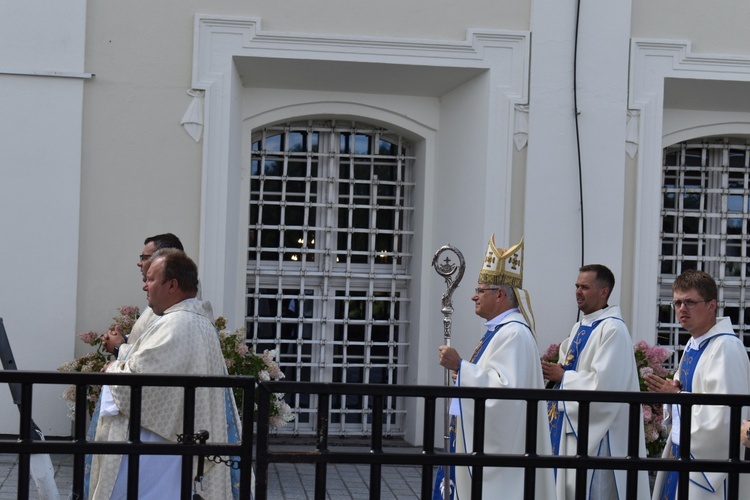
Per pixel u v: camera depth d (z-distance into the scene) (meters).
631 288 14.22
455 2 13.98
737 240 16.25
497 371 9.36
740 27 14.45
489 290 9.87
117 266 13.46
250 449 6.20
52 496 9.85
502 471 9.39
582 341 10.63
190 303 8.49
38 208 13.33
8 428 13.41
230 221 13.91
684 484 6.56
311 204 15.39
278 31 13.62
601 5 14.09
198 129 13.55
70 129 13.35
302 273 15.38
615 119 14.10
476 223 14.09
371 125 15.59
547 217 13.98
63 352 13.34
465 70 14.04
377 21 13.87
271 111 14.94
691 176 16.12
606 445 10.20
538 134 13.98
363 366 15.65
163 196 13.52
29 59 13.28
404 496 12.26
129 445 6.13
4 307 13.27
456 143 14.77
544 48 14.03
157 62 13.52
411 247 15.77
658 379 9.35
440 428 14.91
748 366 9.09
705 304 9.20
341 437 15.56
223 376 6.17
